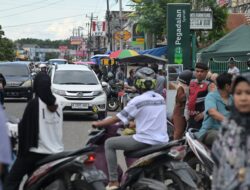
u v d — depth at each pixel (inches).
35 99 275.9
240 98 157.8
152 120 303.6
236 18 1333.7
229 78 313.6
